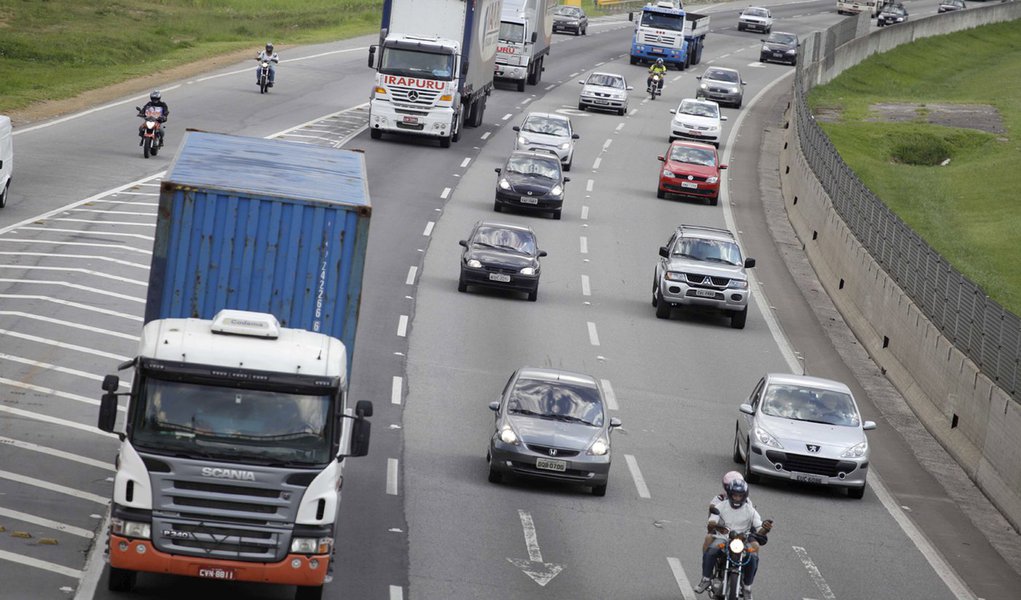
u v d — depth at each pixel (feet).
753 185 320.29
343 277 98.12
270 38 472.03
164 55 412.98
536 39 424.05
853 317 211.00
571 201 278.67
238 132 292.20
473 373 159.22
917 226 290.35
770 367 180.86
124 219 210.79
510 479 124.57
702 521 116.78
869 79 538.88
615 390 159.84
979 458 142.72
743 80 502.38
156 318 96.84
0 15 441.68
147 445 80.79
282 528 80.84
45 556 90.12
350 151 128.67
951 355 159.22
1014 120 437.17
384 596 89.71
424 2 305.12
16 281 169.68
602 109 402.31
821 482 128.47
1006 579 111.55
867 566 109.19
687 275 198.39
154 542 79.92
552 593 93.86
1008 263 269.03
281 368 83.20
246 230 97.14
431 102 304.50
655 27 500.74
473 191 271.49
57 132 279.49
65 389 132.57
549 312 195.00
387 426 135.54
